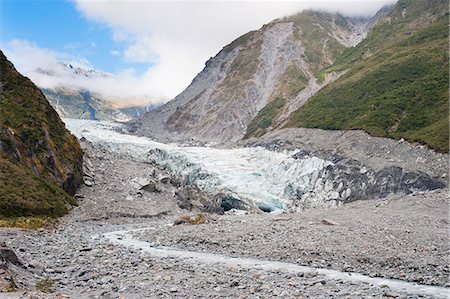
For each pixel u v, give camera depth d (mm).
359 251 29656
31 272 21547
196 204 78188
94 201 66625
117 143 117625
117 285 20109
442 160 73062
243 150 112625
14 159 58688
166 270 23734
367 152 86562
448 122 83312
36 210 51844
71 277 21703
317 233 36719
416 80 114875
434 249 30281
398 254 28469
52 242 33375
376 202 60906
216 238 35781
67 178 67375
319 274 23953
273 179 92750
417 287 21203
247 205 81062
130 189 76562
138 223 56719
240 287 19938
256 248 32031
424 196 59094
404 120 94812
